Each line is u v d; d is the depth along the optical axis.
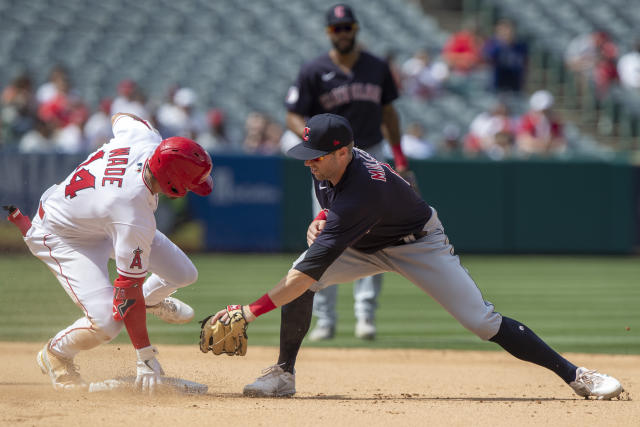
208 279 35.38
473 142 53.34
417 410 13.05
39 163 41.47
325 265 13.29
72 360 14.52
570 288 35.72
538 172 47.53
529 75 67.44
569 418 12.49
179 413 12.27
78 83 58.94
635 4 74.88
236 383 16.47
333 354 20.75
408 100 59.59
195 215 43.91
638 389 16.17
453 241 46.47
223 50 64.06
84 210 13.53
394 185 13.59
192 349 21.00
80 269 13.88
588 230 48.34
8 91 49.50
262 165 44.59
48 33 63.56
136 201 13.26
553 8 73.69
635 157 49.38
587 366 19.55
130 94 47.16
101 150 14.16
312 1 70.31
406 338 23.86
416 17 71.75
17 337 22.70
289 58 63.59
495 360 20.34
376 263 14.62
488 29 73.25
